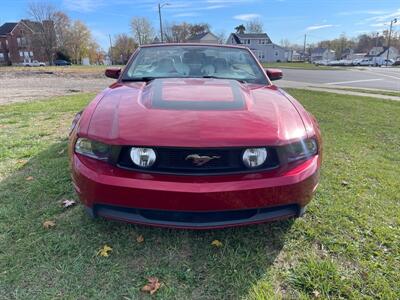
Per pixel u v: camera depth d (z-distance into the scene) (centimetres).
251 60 319
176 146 172
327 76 2309
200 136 174
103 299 166
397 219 245
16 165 342
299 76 2294
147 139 174
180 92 223
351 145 439
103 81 1659
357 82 1747
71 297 167
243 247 210
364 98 948
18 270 185
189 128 178
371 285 177
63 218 239
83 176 186
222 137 175
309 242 216
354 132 516
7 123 542
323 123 577
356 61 6675
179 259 198
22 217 240
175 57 314
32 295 168
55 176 312
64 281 178
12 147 404
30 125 527
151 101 207
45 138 448
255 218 187
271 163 183
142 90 236
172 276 184
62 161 352
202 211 176
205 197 172
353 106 775
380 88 1367
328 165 358
